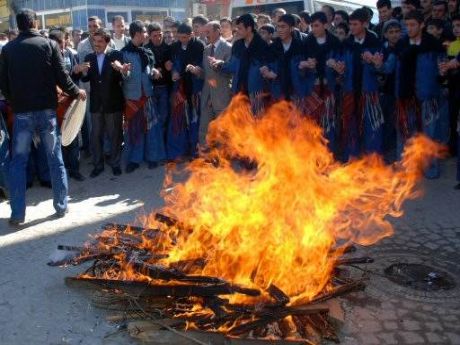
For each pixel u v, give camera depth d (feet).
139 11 69.87
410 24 20.10
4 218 18.37
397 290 12.29
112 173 23.95
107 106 22.84
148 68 23.54
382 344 10.30
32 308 12.01
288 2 35.12
